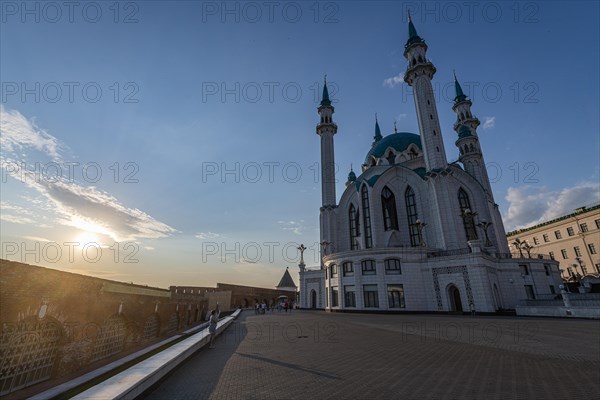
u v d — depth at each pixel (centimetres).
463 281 3572
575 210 6181
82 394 584
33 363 725
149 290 1438
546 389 702
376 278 3988
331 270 4591
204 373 905
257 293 7812
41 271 749
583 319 2542
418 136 6588
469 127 6156
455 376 821
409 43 5588
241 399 669
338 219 6066
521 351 1168
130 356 1042
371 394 684
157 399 679
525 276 4212
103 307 1022
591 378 787
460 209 4741
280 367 959
